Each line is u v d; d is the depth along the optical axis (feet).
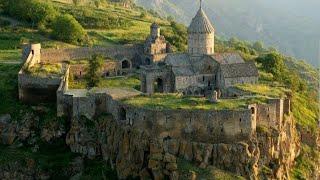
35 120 563.48
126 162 491.72
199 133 483.92
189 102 508.53
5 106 581.94
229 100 520.42
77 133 537.24
